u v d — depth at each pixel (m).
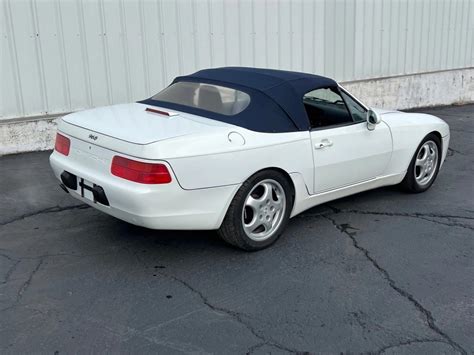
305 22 9.97
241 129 4.27
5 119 7.46
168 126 4.17
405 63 11.76
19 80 7.45
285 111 4.58
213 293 3.84
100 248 4.52
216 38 8.99
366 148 5.19
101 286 3.90
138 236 4.77
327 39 10.35
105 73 8.08
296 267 4.25
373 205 5.68
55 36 7.58
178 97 4.94
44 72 7.61
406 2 11.36
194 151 3.91
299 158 4.57
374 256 4.48
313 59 10.27
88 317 3.50
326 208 5.56
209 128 4.14
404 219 5.29
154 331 3.36
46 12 7.45
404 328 3.45
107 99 8.18
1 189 6.00
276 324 3.47
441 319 3.56
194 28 8.73
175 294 3.81
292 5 9.73
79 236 4.76
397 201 5.82
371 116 5.10
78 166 4.31
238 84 4.72
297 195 4.68
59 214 5.28
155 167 3.77
